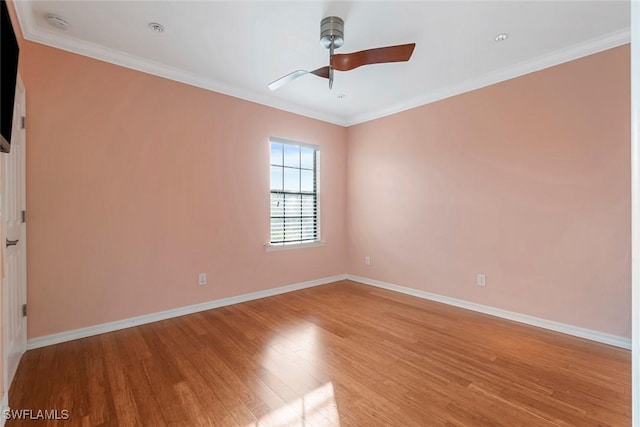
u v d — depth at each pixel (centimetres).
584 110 258
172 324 290
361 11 215
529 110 288
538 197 284
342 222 473
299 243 420
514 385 191
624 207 241
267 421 160
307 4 208
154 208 296
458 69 301
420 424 157
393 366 215
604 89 248
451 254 350
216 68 301
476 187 328
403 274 401
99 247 267
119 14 218
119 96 276
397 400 177
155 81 296
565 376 201
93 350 236
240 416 164
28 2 204
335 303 356
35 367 211
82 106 258
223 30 238
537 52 269
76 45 252
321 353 234
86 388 188
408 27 233
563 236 271
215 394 183
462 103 338
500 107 308
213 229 336
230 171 349
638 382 58
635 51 58
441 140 358
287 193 412
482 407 170
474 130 328
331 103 398
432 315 316
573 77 263
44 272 241
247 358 226
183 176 314
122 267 279
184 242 316
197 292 325
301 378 200
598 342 251
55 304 246
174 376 202
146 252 292
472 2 205
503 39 249
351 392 185
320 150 443
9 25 138
